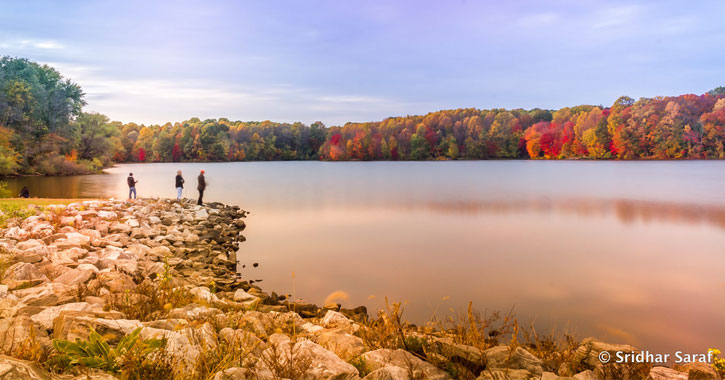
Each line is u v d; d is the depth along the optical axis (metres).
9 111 69.19
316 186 51.75
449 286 12.19
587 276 13.26
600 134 134.38
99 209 21.53
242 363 4.11
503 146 158.25
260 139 175.25
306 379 3.95
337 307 9.68
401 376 4.19
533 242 18.73
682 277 13.25
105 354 3.56
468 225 23.28
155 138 167.12
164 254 14.11
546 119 173.50
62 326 4.24
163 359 3.67
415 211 29.16
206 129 162.62
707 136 121.12
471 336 5.80
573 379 4.38
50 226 14.52
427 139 166.88
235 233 20.03
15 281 7.48
